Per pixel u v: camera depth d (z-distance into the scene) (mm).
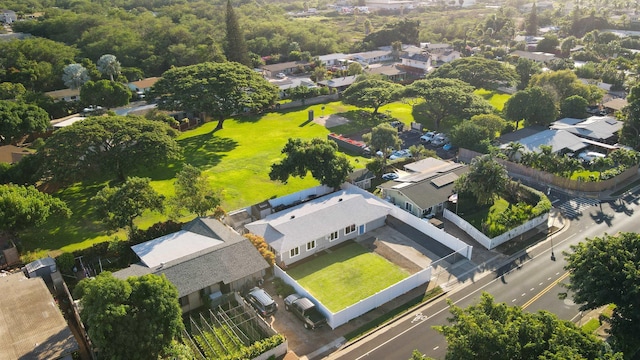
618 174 69375
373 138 73125
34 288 42344
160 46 145500
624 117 90375
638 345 33469
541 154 70750
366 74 123062
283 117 108500
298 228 53219
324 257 53125
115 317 32562
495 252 53312
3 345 34844
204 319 41125
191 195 55188
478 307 32125
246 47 137375
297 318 43062
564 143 79625
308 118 106438
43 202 54125
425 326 41844
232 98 95625
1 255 52219
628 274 33469
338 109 114438
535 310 43156
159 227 53844
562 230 57656
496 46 175250
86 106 106625
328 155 64562
